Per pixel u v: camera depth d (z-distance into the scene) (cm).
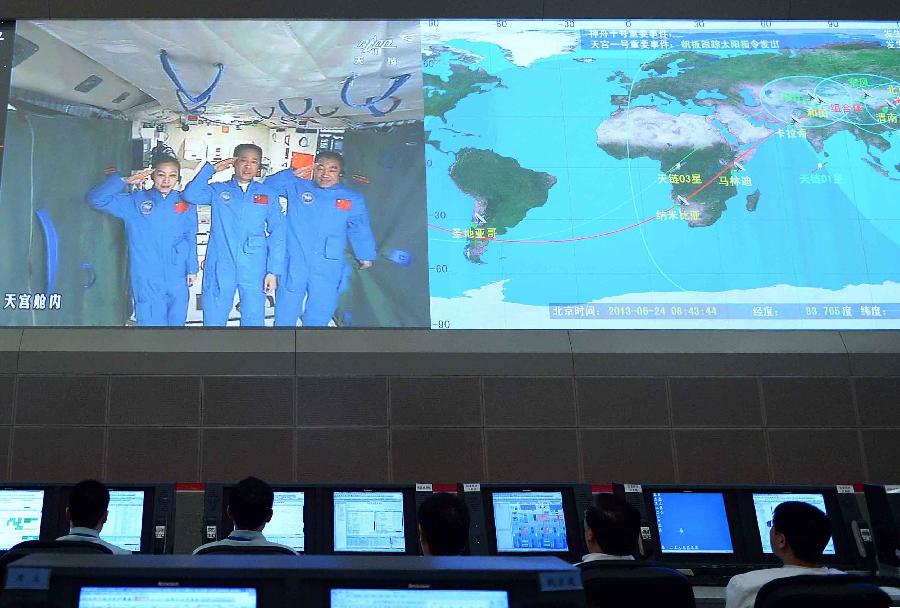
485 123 526
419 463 486
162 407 484
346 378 494
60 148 506
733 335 514
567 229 510
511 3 547
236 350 492
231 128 517
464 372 500
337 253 501
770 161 528
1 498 379
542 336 507
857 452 499
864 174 528
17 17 526
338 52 534
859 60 551
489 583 151
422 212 509
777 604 200
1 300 480
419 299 496
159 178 506
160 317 486
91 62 521
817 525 248
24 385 481
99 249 493
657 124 531
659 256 509
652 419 499
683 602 218
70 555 157
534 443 493
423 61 535
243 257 497
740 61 548
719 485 397
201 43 530
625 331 513
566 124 529
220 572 149
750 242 513
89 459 475
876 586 202
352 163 515
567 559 378
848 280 510
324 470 482
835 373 511
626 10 550
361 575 150
